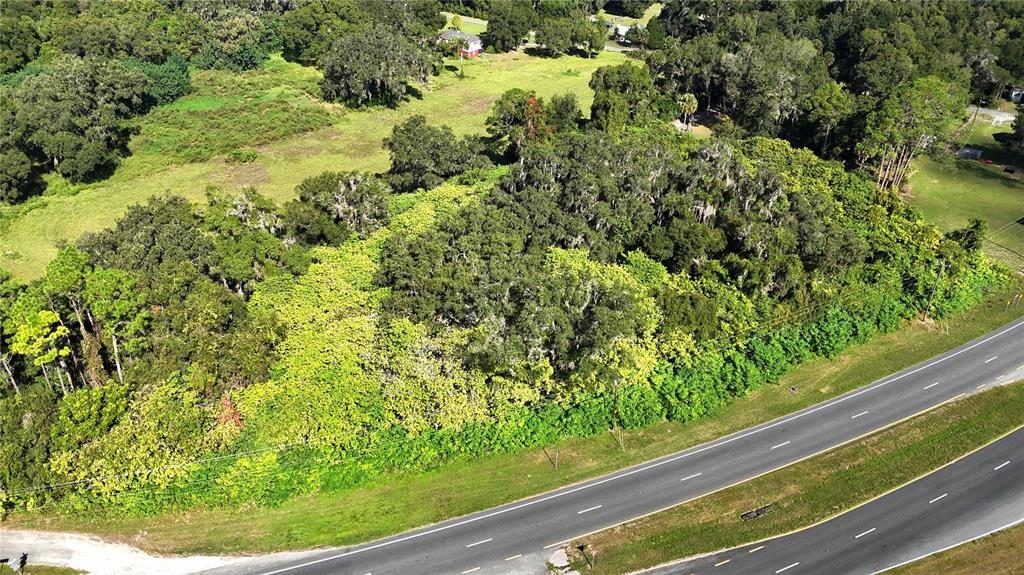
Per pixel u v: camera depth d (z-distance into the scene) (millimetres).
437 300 55594
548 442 50531
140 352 53875
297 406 47844
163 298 54125
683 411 52688
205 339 50781
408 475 47875
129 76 106938
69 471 45031
